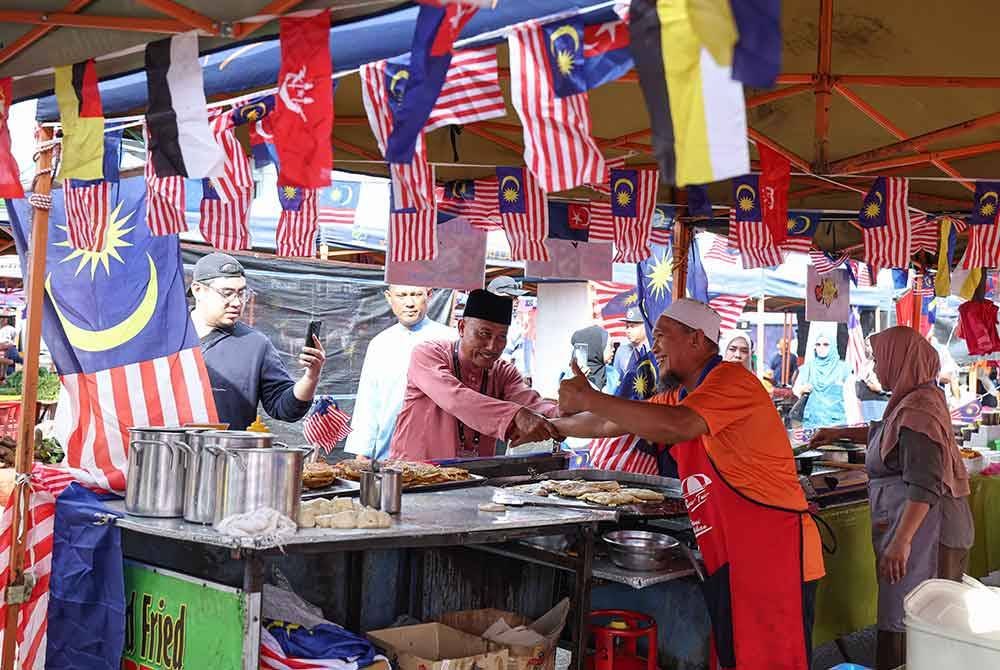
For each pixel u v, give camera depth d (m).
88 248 3.63
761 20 1.30
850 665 3.29
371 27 2.53
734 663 3.49
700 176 1.38
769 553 3.38
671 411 3.28
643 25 1.45
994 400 11.95
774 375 13.62
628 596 4.06
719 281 9.48
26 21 2.57
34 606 3.12
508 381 4.89
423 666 3.07
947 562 4.49
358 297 7.22
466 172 5.16
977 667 2.63
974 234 4.49
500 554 3.97
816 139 3.69
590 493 3.96
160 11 2.31
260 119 2.97
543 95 2.03
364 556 3.86
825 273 6.43
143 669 2.96
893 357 4.30
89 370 3.62
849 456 5.51
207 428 3.33
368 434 6.60
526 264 5.23
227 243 4.46
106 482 3.34
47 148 3.27
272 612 3.11
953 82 3.43
